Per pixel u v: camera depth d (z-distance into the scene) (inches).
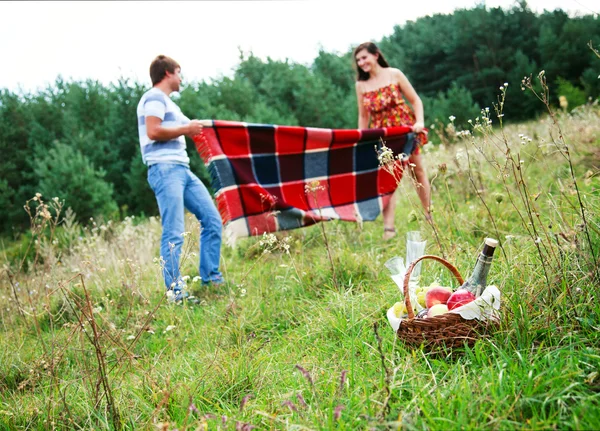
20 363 138.1
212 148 190.7
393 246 193.8
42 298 186.5
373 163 212.2
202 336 139.0
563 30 893.2
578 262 109.6
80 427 96.6
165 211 178.4
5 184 650.2
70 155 569.9
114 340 108.0
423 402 79.8
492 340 96.3
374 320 121.7
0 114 719.1
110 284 200.1
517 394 78.6
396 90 214.8
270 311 149.9
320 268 171.3
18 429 101.0
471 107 753.6
